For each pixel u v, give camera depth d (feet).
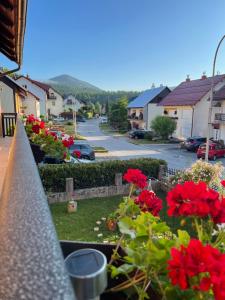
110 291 3.41
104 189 31.09
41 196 3.24
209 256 2.68
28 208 2.77
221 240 3.99
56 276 1.74
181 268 2.67
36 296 1.56
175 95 100.48
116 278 3.73
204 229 4.01
